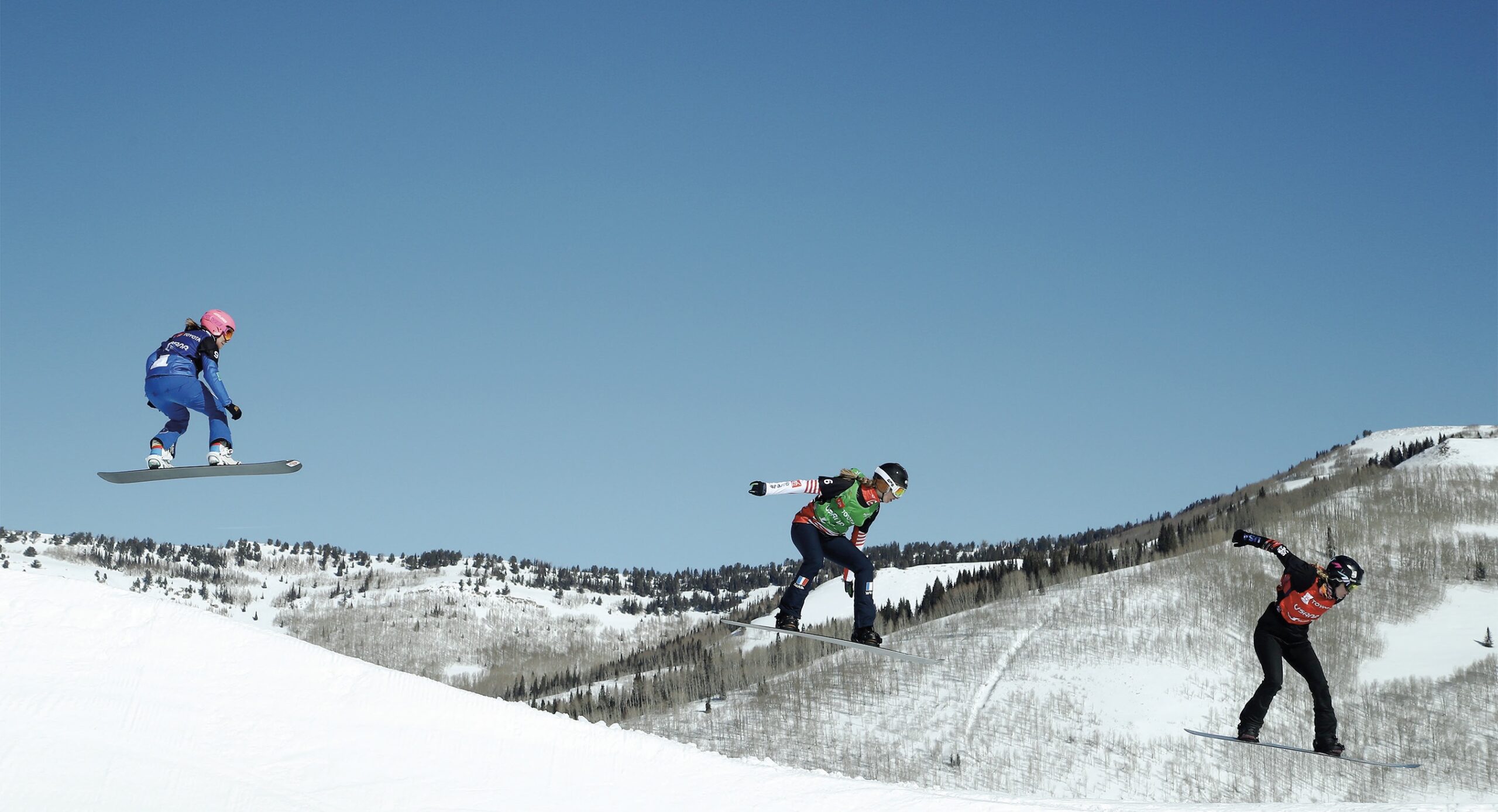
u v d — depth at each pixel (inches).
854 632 412.2
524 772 391.2
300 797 343.6
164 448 411.8
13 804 307.7
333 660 434.9
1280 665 466.3
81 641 402.9
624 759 420.5
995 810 416.5
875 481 406.0
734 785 415.8
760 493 403.5
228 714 381.1
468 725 414.9
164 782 334.0
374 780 362.0
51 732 344.2
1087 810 419.2
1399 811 391.5
